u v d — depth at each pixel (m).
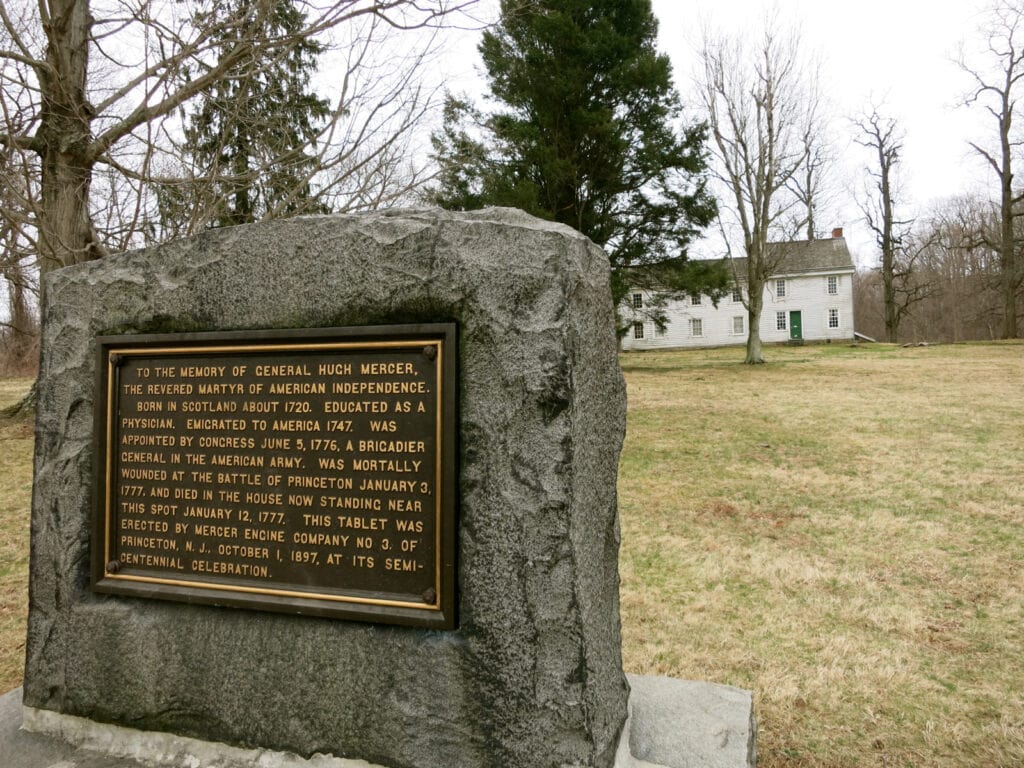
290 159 8.58
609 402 2.86
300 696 2.71
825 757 3.16
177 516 2.97
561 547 2.46
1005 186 35.12
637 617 4.72
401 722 2.60
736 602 4.96
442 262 2.62
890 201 40.84
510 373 2.53
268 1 7.46
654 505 7.56
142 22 7.62
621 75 19.02
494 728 2.51
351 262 2.74
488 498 2.54
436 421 2.61
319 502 2.77
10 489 8.32
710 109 26.27
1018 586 5.16
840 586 5.24
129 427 3.06
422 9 7.59
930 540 6.26
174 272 3.02
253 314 2.89
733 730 2.84
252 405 2.88
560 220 20.20
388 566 2.67
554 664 2.46
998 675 3.88
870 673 3.91
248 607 2.79
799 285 45.53
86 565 3.07
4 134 7.80
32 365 16.25
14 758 2.87
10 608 4.96
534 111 19.55
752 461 9.70
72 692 3.01
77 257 8.52
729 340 46.19
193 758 2.80
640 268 22.25
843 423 12.39
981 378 18.33
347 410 2.74
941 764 3.11
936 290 47.31
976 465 8.95
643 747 2.73
